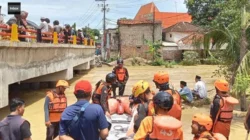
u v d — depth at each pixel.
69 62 22.02
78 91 4.17
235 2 13.34
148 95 5.46
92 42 37.53
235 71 13.09
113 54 49.69
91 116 4.06
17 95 17.52
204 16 50.81
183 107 13.41
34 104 14.95
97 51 57.91
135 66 41.47
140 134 3.70
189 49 45.81
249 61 11.81
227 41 13.64
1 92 10.83
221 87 6.09
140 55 46.56
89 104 4.15
